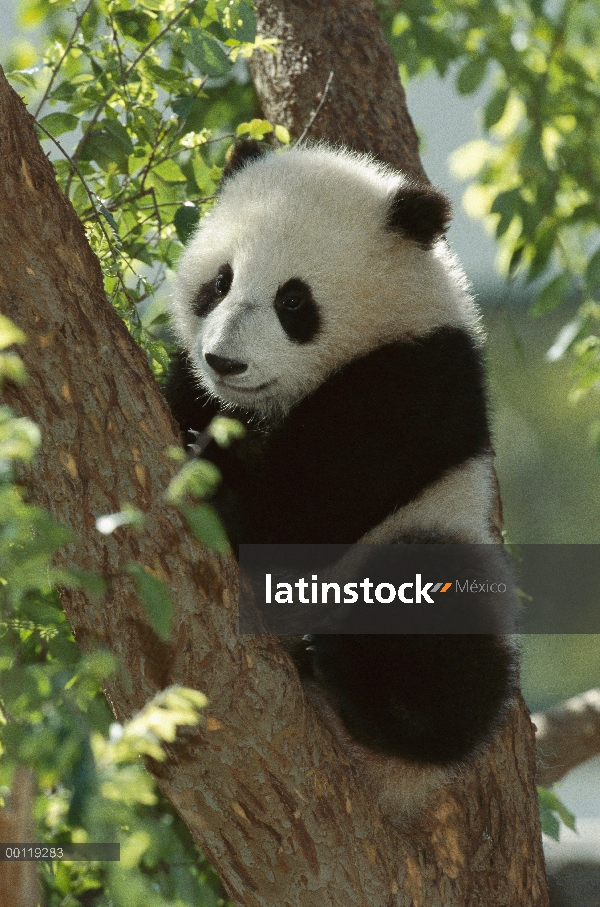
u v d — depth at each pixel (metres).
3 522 3.41
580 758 10.36
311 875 5.08
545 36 12.55
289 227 7.20
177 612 4.73
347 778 5.33
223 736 4.86
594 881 10.20
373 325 7.22
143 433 4.82
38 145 4.98
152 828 3.25
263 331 6.95
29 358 4.62
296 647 6.99
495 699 6.59
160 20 7.76
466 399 7.11
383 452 6.95
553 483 24.66
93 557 4.64
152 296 8.46
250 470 7.28
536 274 11.53
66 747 3.26
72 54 8.10
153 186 7.87
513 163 12.73
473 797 6.81
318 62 8.91
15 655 3.85
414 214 7.27
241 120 10.09
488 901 6.65
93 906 7.05
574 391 9.89
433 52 11.53
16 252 4.68
